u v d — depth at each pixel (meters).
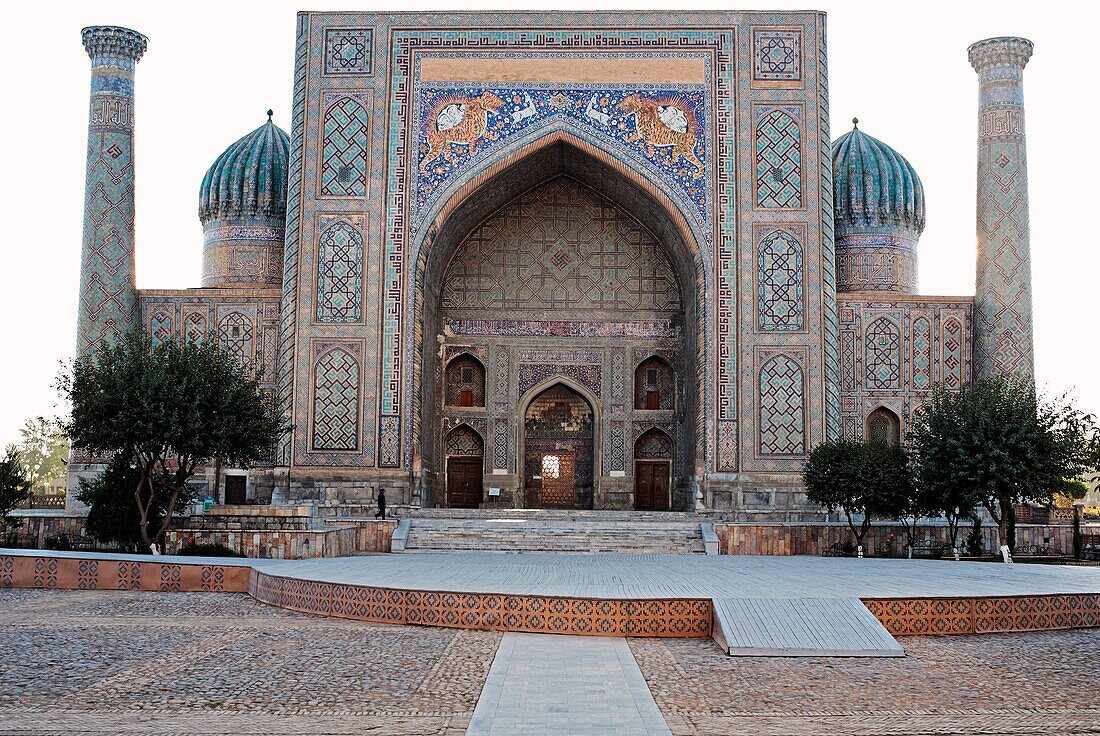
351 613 7.32
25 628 6.66
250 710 4.47
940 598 6.85
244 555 11.31
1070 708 4.66
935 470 12.92
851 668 5.62
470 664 5.57
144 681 5.03
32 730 4.10
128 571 9.04
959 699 4.84
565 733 4.06
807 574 8.98
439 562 10.46
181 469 12.55
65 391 12.54
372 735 4.07
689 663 5.75
